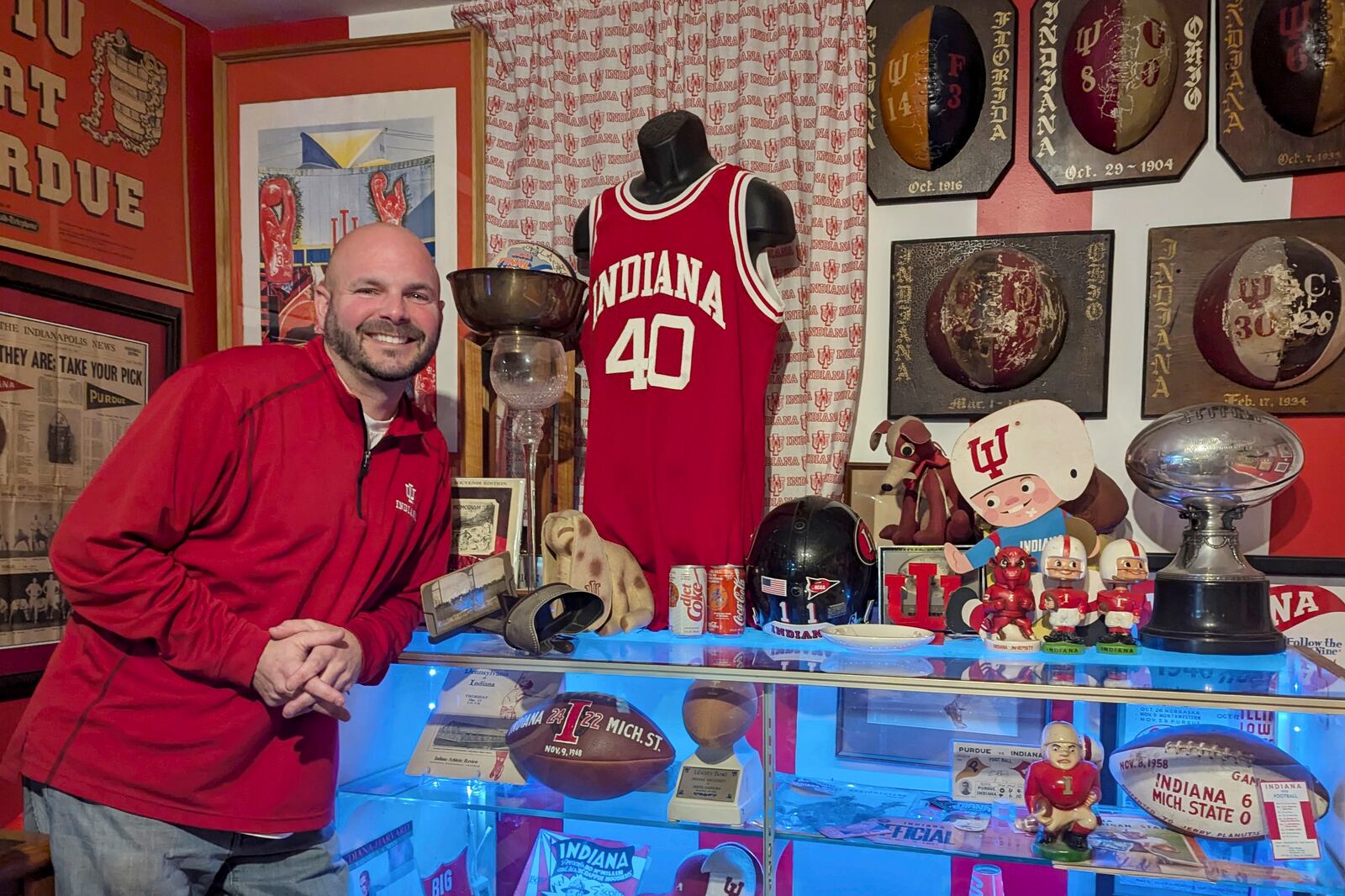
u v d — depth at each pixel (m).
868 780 1.67
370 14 2.47
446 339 2.37
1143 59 1.96
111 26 2.24
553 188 2.28
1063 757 1.42
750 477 1.89
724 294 1.87
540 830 1.91
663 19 2.20
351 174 2.42
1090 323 2.02
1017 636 1.55
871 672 1.37
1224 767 1.42
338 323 1.48
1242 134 1.94
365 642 1.44
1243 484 1.52
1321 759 1.42
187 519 1.37
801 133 2.13
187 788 1.36
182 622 1.31
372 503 1.52
